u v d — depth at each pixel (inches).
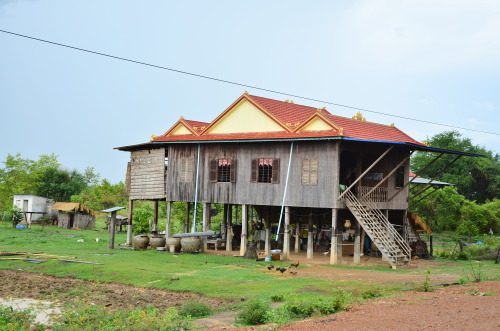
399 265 1177.4
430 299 669.9
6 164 3152.1
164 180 1557.6
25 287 949.2
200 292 861.8
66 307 768.9
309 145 1253.7
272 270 1069.8
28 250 1445.6
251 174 1355.8
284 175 1296.8
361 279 953.5
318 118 1239.5
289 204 1278.3
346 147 1251.2
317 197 1231.5
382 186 1322.6
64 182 3570.4
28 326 599.8
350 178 1389.0
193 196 1475.1
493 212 2516.0
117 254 1381.6
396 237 1295.5
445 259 1454.2
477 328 489.4
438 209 2559.1
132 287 940.6
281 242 1569.9
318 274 1031.6
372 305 635.5
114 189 3235.7
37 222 2637.8
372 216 1238.9
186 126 1517.0
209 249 1541.6
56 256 1285.7
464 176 3193.9
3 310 647.1
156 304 792.3
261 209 1544.0
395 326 507.2
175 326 580.4
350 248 1428.4
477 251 1524.4
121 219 2429.9
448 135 3277.6
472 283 861.2
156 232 1557.6
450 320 528.1
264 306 649.6
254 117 1369.3
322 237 1528.1
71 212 2495.1
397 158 1363.2
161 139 1537.9
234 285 893.8
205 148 1461.6
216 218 2391.7
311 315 623.5
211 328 569.9
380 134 1326.3
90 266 1121.4
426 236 2266.2
